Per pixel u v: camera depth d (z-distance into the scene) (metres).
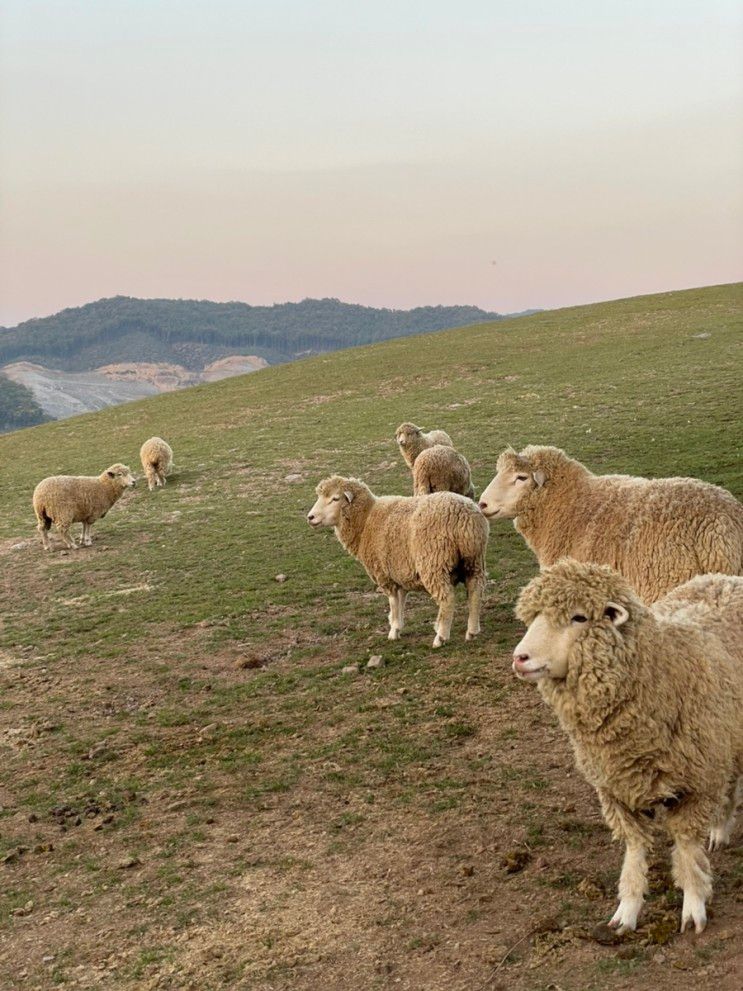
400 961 5.26
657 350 36.41
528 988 4.79
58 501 19.66
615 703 4.90
